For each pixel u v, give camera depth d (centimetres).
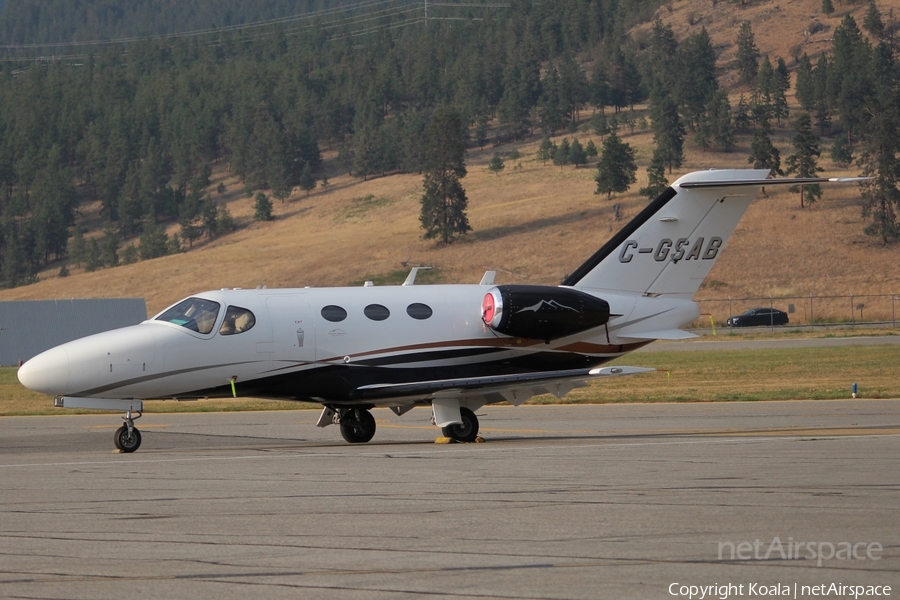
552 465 5119
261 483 4619
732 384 11600
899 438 6272
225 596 2728
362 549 3234
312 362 6631
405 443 6688
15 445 6912
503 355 7056
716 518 3638
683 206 7400
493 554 3145
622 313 7231
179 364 6388
